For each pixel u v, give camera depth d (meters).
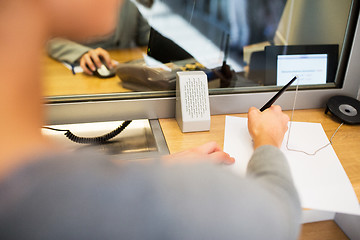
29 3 0.23
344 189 0.72
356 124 0.99
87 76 1.01
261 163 0.46
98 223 0.24
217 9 0.99
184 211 0.26
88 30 0.25
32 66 0.24
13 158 0.23
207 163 0.30
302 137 0.91
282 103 1.06
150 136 0.94
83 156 0.27
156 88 1.00
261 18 1.02
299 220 0.36
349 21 0.98
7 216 0.23
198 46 1.02
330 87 1.07
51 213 0.24
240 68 1.07
